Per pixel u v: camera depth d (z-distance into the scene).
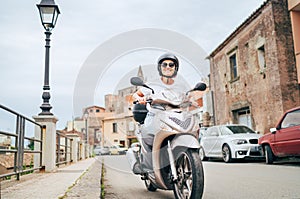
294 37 15.30
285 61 15.42
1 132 4.65
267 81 16.30
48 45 7.95
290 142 9.49
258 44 17.11
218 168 9.62
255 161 12.48
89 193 4.05
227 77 20.62
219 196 4.71
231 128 13.04
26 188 4.51
